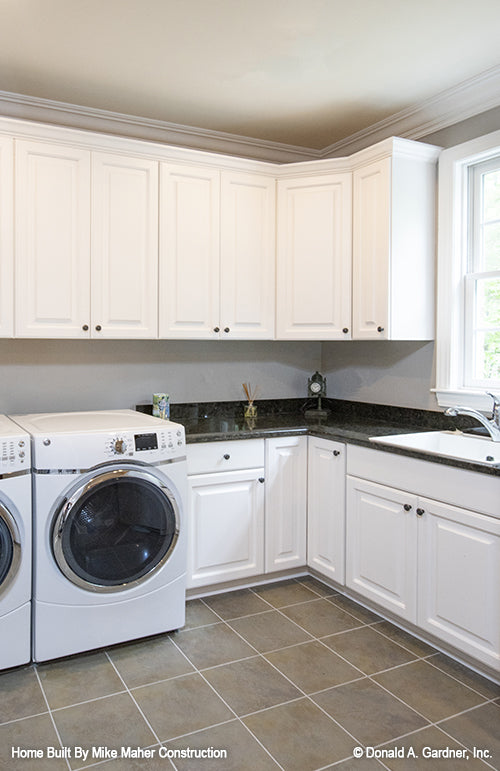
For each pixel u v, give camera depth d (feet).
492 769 5.60
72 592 7.52
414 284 9.66
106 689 6.91
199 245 9.96
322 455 9.81
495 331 9.17
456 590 7.32
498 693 6.87
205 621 8.70
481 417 8.00
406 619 8.13
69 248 8.98
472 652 7.13
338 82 9.00
